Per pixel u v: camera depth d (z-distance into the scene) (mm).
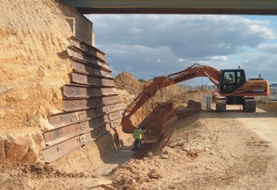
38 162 9422
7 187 6891
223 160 8844
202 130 13805
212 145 10820
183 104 26594
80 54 16219
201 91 35188
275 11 21359
